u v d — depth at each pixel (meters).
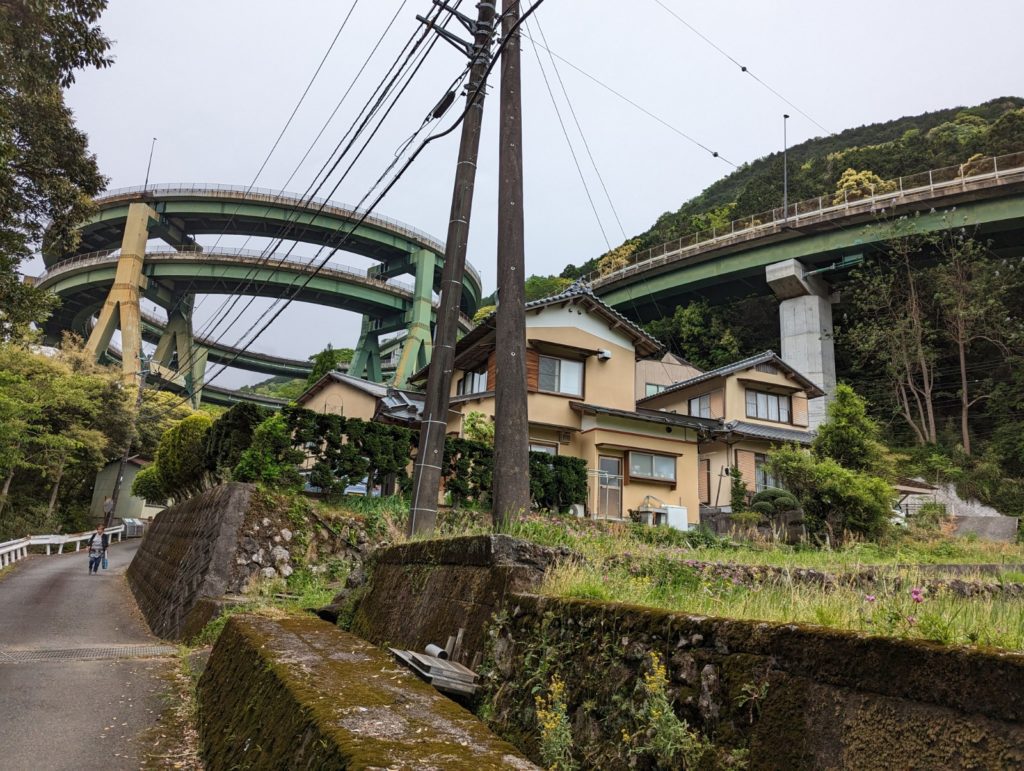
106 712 5.86
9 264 12.77
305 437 11.91
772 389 26.19
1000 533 21.25
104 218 60.53
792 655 2.39
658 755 2.68
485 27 10.34
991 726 1.76
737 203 53.31
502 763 2.85
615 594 4.47
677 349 50.22
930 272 37.81
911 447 36.50
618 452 19.56
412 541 6.94
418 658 4.55
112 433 36.91
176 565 12.43
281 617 6.87
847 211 39.09
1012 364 36.59
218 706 5.25
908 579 7.28
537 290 65.75
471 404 19.00
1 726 5.26
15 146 10.84
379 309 64.31
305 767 3.09
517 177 10.42
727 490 22.17
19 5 10.30
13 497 32.91
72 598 14.69
